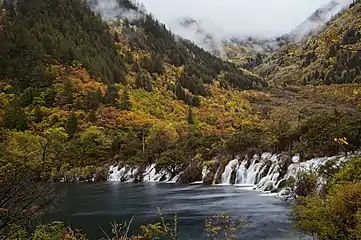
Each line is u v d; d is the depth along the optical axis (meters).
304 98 159.00
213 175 57.62
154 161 71.06
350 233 15.24
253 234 22.17
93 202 39.06
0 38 125.50
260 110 139.50
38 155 71.38
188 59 194.62
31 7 151.88
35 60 119.69
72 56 130.50
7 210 11.88
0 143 67.50
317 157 44.97
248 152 57.88
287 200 34.28
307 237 19.78
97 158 79.06
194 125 97.88
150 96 130.12
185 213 30.62
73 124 88.69
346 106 73.06
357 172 22.86
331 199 16.91
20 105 98.25
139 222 27.86
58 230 17.36
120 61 149.88
